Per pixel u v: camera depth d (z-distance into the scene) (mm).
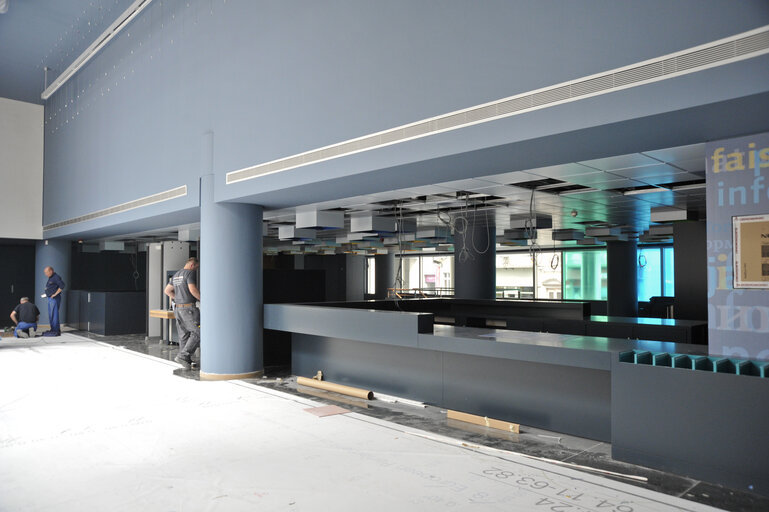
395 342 5414
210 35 7258
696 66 3168
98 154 10438
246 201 6996
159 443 4293
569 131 3721
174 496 3264
